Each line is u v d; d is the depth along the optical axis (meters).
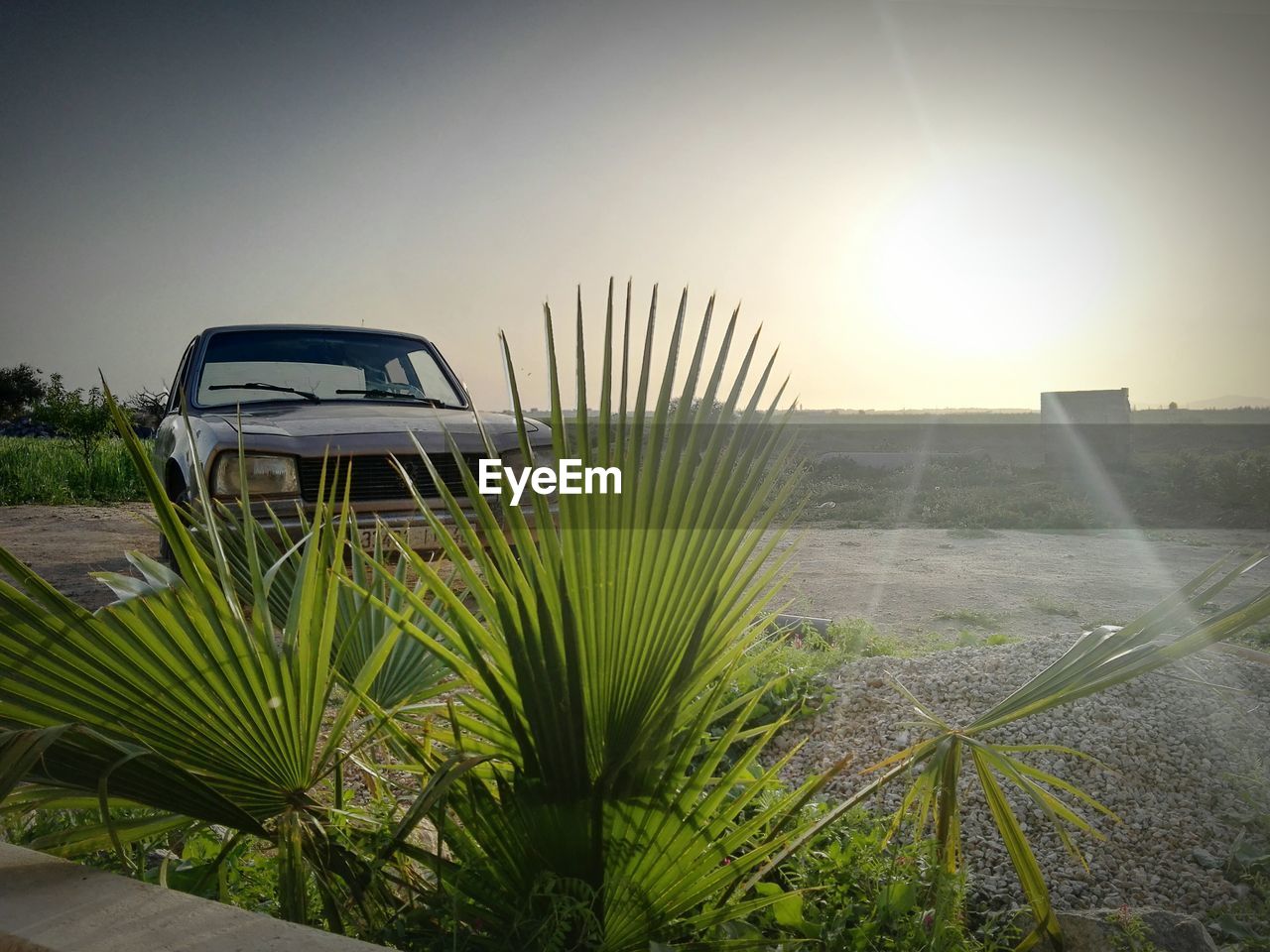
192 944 1.32
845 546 11.84
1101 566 9.94
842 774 3.33
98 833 1.75
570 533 1.42
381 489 5.17
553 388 1.42
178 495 6.24
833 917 2.20
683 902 1.63
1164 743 3.38
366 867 1.77
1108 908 2.49
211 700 1.63
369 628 2.30
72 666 1.55
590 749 1.54
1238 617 1.56
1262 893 2.56
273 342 7.13
